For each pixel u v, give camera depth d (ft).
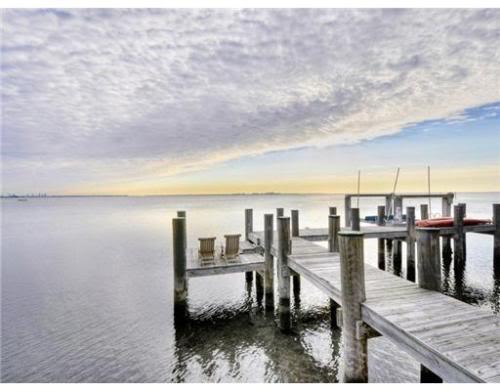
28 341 25.17
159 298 35.88
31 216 192.03
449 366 10.43
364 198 358.23
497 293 34.73
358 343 15.08
